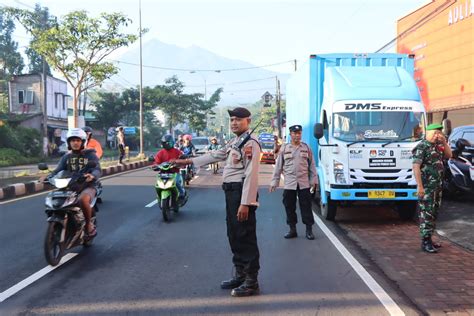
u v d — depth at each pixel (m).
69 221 6.70
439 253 7.22
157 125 72.38
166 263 6.59
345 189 9.24
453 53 18.81
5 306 4.92
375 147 9.22
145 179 19.14
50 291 5.40
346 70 10.45
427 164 7.26
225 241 7.95
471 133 12.00
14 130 37.06
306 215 8.23
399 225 9.55
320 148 10.51
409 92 9.83
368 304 4.97
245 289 5.23
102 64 24.73
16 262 6.61
